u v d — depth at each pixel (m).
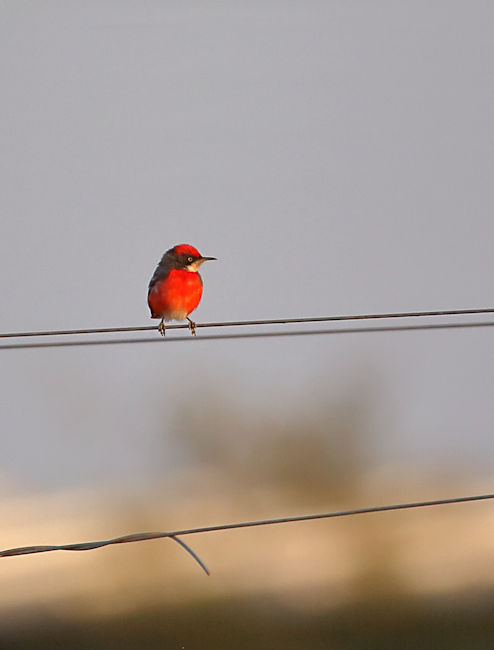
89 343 5.57
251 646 14.10
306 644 13.96
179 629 14.12
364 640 14.07
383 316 5.67
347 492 15.04
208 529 4.64
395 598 14.26
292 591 14.27
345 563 14.53
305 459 14.98
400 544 14.74
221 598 14.32
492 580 14.27
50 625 14.32
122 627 14.07
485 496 5.19
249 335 5.92
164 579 14.53
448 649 13.56
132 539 4.49
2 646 13.84
